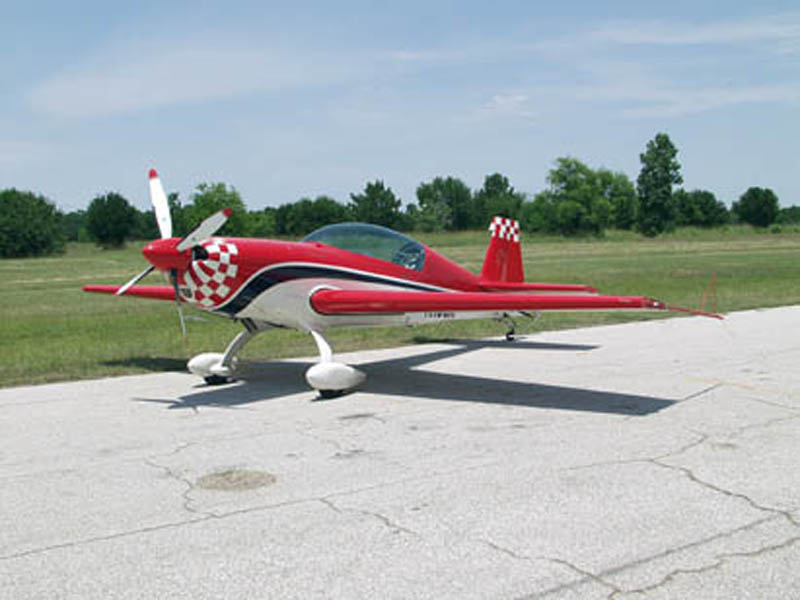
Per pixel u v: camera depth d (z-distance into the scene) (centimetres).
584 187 8481
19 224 6619
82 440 530
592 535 338
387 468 446
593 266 2964
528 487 405
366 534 343
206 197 6950
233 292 685
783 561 309
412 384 732
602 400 636
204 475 440
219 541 338
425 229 9506
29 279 2852
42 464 469
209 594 287
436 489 405
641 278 2256
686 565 306
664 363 830
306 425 566
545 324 1235
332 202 9156
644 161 9150
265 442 515
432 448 491
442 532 344
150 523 362
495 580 294
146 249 662
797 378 728
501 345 1011
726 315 1319
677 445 487
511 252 1062
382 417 588
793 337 1030
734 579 293
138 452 495
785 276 2267
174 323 1333
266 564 313
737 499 383
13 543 340
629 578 295
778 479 414
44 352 978
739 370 777
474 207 9962
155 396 694
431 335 1116
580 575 298
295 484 420
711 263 3078
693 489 398
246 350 980
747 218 11569
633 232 9150
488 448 487
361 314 727
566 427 541
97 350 994
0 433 555
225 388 732
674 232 9081
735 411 587
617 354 909
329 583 295
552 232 8744
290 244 739
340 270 761
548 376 763
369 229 825
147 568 311
